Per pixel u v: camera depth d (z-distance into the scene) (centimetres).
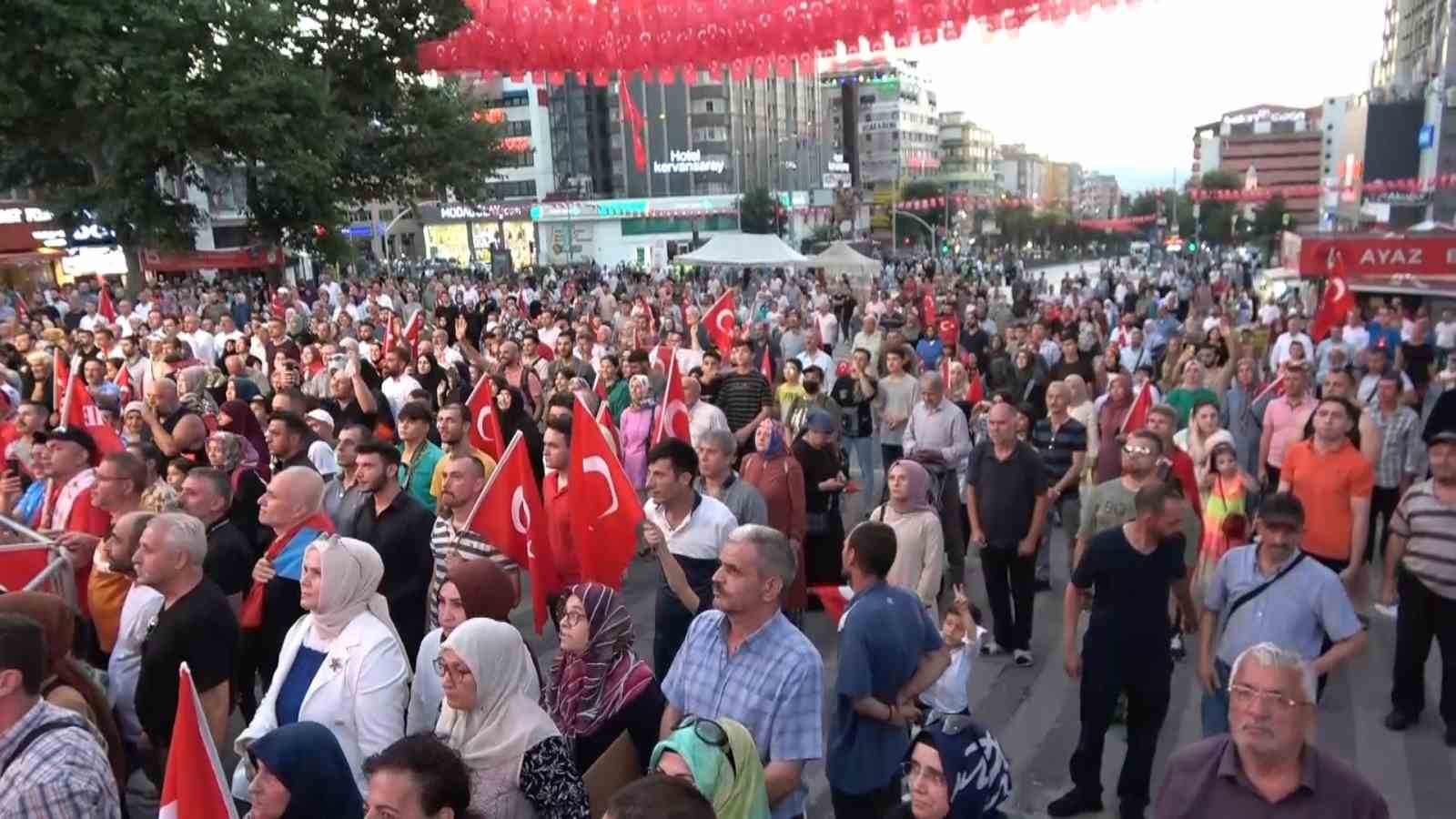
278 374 1075
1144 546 504
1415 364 1327
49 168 2675
